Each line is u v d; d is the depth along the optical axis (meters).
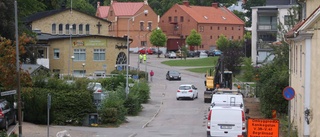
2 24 55.75
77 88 46.50
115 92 56.62
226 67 96.88
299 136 37.44
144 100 67.88
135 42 158.00
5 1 55.53
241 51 99.25
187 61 130.25
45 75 49.50
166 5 193.00
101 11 166.75
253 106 57.72
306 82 34.84
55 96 45.34
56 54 93.75
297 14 56.28
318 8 33.84
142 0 191.88
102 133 41.03
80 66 95.50
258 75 61.19
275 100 48.19
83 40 95.62
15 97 41.09
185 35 167.25
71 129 42.53
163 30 170.12
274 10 97.38
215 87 67.44
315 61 34.56
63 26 111.81
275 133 29.48
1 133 31.31
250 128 29.69
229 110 34.22
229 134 34.06
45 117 42.84
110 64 97.69
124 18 156.75
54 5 116.62
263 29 98.19
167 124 49.03
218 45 149.75
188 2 176.62
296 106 39.97
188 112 58.66
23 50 35.09
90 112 46.38
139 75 96.19
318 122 34.69
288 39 42.19
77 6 171.75
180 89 71.81
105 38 97.19
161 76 104.50
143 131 43.38
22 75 35.53
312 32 34.31
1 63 34.44
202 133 42.31
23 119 43.06
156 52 155.38
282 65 54.66
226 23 170.25
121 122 48.97
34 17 111.50
